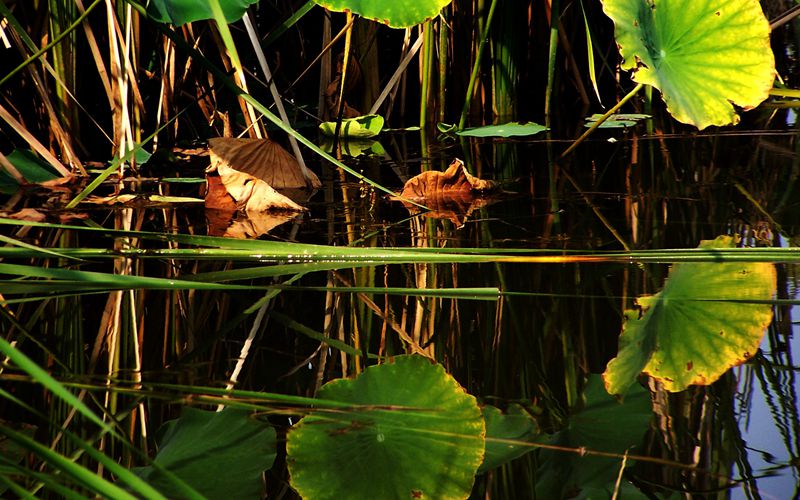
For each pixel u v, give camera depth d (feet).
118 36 26.00
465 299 23.93
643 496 14.78
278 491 15.37
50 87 26.35
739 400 19.10
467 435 17.71
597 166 26.66
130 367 22.20
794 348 21.93
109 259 24.45
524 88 29.25
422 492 15.34
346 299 23.99
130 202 25.63
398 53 29.35
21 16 26.58
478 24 28.35
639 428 17.93
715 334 22.95
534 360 22.24
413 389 20.42
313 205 25.71
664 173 26.30
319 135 28.04
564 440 17.46
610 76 29.63
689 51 26.03
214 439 17.78
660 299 23.77
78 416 19.04
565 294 23.90
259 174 25.99
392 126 29.01
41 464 16.55
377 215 25.39
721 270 24.13
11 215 25.08
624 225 24.89
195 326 23.73
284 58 28.94
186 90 27.63
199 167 26.73
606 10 25.82
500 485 15.51
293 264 24.44
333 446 17.21
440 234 24.86
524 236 24.76
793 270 24.11
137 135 26.35
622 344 22.86
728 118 25.90
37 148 25.77
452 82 28.86
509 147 27.53
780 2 29.27
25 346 23.48
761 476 15.53
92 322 23.75
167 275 24.23
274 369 22.07
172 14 24.73
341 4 25.72
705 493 15.02
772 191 25.57
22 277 24.14
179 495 15.26
